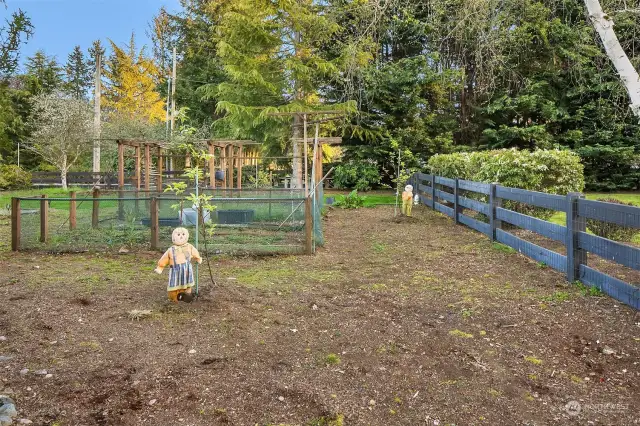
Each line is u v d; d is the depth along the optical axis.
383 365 3.34
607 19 8.47
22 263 6.66
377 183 22.77
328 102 21.70
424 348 3.66
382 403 2.81
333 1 16.03
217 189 10.66
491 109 20.78
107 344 3.61
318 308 4.66
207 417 2.61
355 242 8.91
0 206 14.62
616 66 8.66
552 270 6.27
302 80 17.88
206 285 5.36
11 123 32.41
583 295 5.02
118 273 6.06
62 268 6.35
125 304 4.62
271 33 17.17
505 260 7.07
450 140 21.86
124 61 32.19
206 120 29.30
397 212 13.84
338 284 5.65
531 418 2.66
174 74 26.33
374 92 20.77
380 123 21.88
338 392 2.93
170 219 9.56
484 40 11.06
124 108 32.22
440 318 4.38
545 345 3.72
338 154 26.38
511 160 9.45
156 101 32.78
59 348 3.51
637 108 8.60
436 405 2.80
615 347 3.64
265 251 7.46
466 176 12.56
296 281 5.78
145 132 23.75
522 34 15.34
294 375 3.15
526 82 19.50
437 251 7.92
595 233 7.29
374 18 12.10
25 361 3.27
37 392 2.83
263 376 3.12
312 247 7.80
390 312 4.55
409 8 12.75
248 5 15.91
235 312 4.45
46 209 7.98
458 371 3.26
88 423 2.52
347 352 3.56
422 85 21.58
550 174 9.52
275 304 4.76
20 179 25.00
